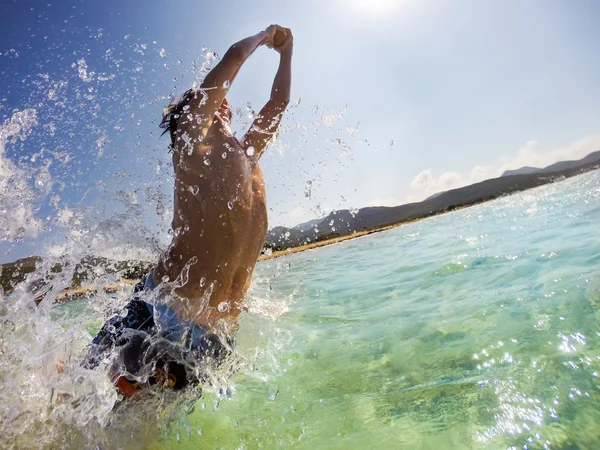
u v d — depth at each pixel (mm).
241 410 1862
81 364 1703
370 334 2678
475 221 10789
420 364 2039
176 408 1822
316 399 1871
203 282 1795
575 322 2055
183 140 1766
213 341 1842
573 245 4047
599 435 1203
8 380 1696
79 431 1614
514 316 2365
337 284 4934
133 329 1726
